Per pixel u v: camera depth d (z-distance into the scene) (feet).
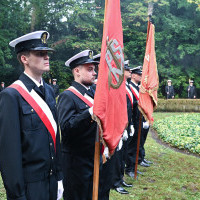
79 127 8.66
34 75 6.83
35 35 6.64
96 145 8.13
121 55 8.88
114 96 8.45
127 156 16.80
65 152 9.57
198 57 82.58
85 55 9.61
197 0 61.46
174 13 86.12
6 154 6.04
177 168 18.45
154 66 16.19
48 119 6.74
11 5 65.00
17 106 6.32
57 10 78.43
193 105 53.21
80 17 77.25
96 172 8.11
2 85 55.52
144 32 85.20
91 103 9.60
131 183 15.35
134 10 76.59
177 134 28.78
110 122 8.26
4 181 6.07
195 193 14.29
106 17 8.30
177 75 81.61
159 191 14.33
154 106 16.26
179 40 81.61
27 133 6.40
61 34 80.59
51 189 6.75
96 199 8.09
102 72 7.89
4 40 61.46
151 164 19.27
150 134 32.01
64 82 73.92
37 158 6.46
